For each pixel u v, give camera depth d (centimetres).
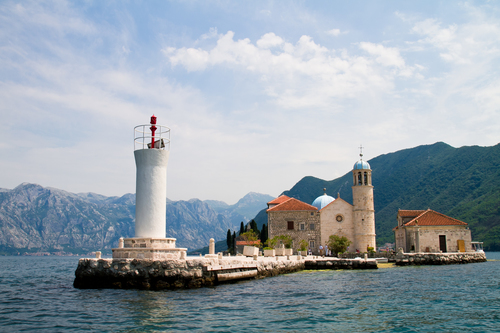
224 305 2517
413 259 6538
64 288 3550
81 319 2122
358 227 7969
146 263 3153
